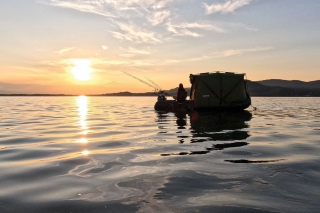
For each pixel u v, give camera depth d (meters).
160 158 6.54
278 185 4.54
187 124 14.13
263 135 10.18
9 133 11.29
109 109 30.41
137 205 3.79
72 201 3.95
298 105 38.97
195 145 8.16
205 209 3.63
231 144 8.30
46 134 10.94
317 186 4.48
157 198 4.03
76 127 13.32
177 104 23.23
